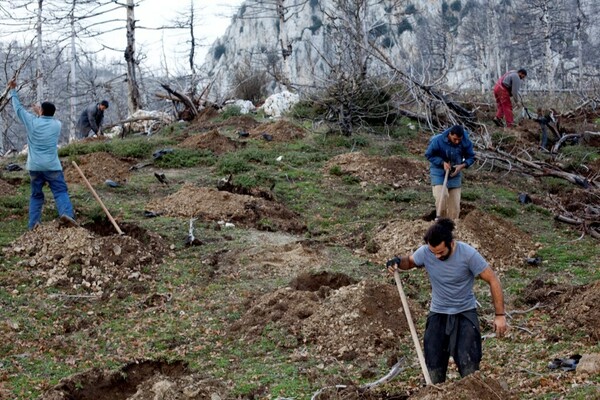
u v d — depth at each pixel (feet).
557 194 44.62
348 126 53.01
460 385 16.78
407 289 27.66
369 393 19.66
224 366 21.93
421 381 20.42
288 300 25.31
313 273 28.45
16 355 22.68
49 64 116.26
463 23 188.44
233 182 41.52
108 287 27.61
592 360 19.76
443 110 57.31
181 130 59.06
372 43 54.95
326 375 21.02
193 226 34.17
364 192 41.42
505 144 53.47
